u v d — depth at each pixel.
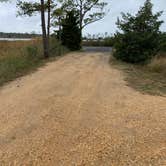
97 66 14.92
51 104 6.95
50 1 18.78
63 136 4.91
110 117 5.97
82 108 6.62
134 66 15.61
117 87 9.27
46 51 18.61
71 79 10.62
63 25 27.42
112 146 4.53
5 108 6.66
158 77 11.77
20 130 5.21
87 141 4.71
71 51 26.67
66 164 3.93
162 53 17.16
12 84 9.70
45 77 11.09
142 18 17.81
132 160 4.06
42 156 4.16
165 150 4.42
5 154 4.23
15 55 16.23
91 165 3.91
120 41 17.69
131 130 5.24
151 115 6.16
